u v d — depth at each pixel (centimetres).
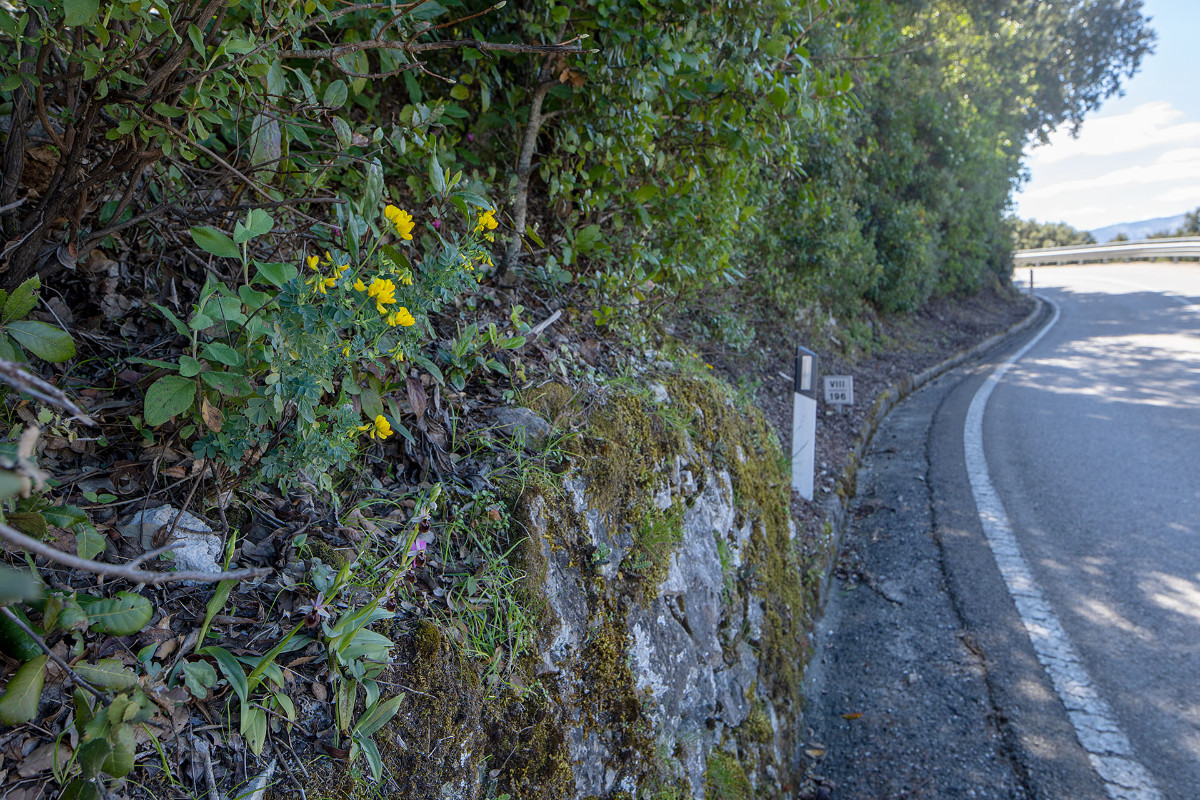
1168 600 380
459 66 389
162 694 130
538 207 456
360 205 186
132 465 166
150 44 151
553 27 344
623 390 317
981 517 511
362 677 151
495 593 195
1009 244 2417
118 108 167
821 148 883
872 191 1256
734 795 262
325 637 151
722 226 455
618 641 235
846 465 616
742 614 333
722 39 355
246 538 171
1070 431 699
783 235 866
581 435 268
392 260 189
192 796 124
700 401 386
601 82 344
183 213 197
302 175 221
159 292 212
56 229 200
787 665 351
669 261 428
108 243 209
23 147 165
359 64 228
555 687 204
